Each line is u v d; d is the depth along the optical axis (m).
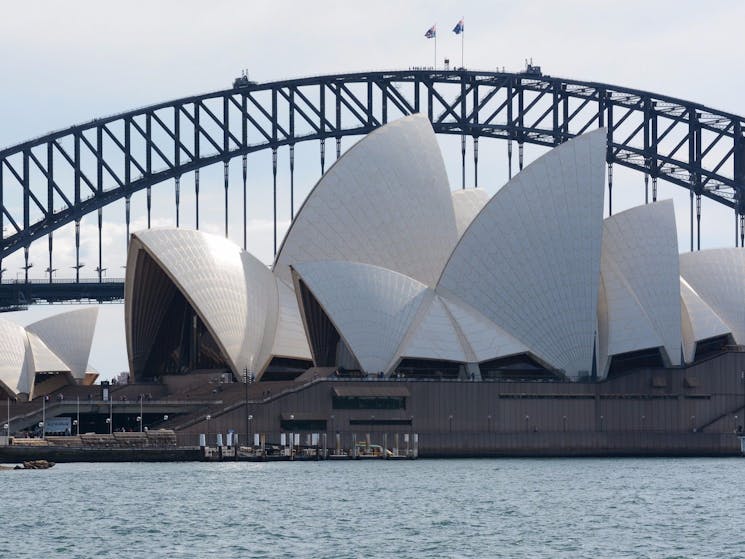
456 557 157.00
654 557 157.88
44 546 163.75
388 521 183.62
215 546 163.50
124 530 175.25
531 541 168.38
